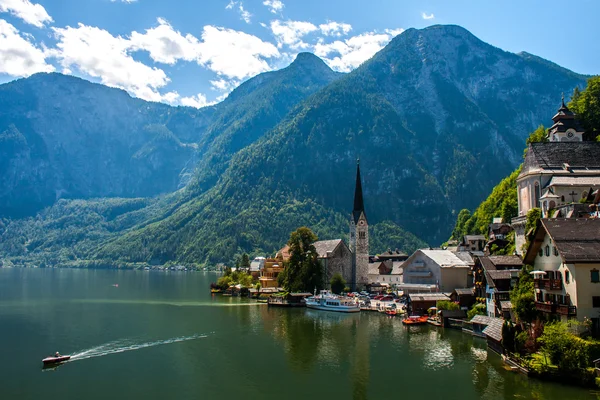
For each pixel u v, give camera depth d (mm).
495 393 69625
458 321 116000
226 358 92625
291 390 74750
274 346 102062
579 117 147750
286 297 171750
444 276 153500
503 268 109250
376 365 86938
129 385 77188
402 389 74250
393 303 154000
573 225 78062
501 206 185125
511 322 85812
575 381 70062
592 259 72062
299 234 183750
